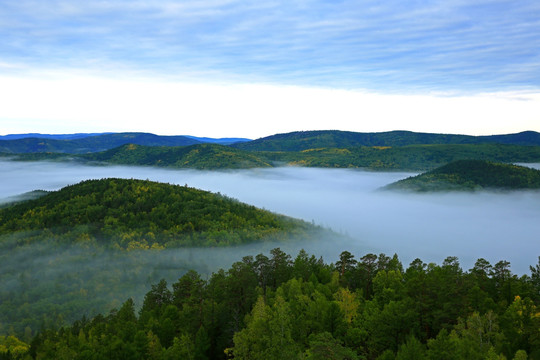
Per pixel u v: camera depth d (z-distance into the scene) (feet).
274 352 157.17
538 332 172.45
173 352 189.88
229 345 217.15
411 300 199.82
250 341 176.35
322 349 137.69
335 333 192.44
